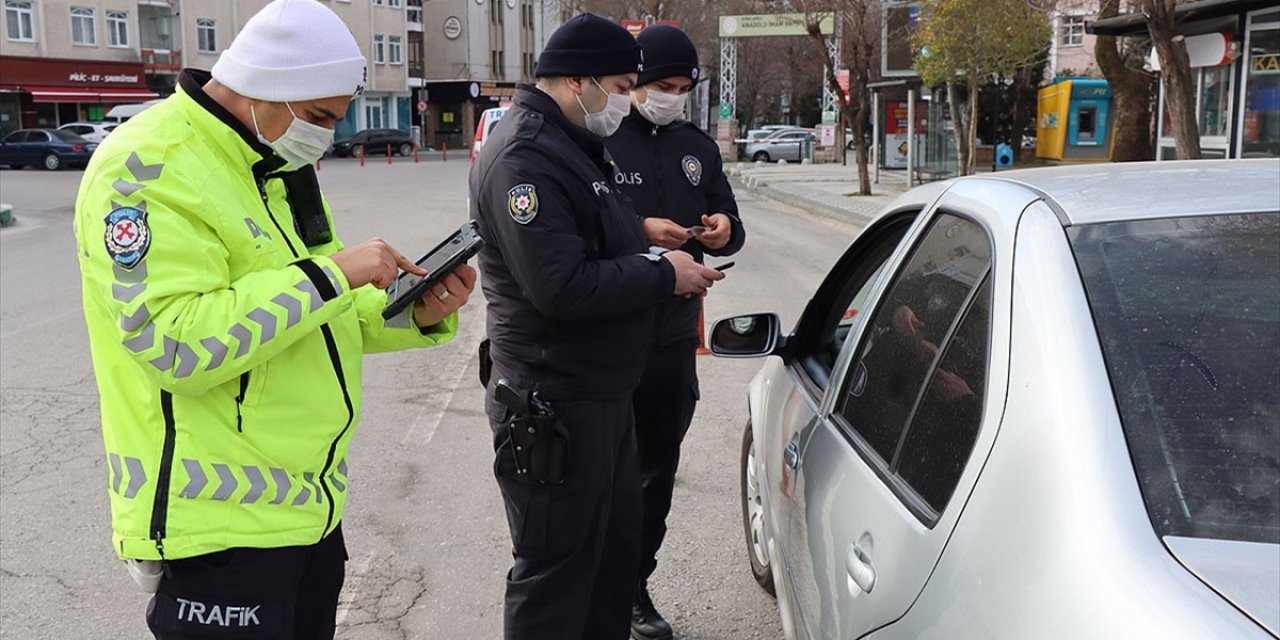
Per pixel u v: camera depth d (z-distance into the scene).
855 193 23.12
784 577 2.88
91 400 6.43
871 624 1.91
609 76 2.69
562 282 2.50
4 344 7.97
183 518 1.99
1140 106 19.19
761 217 19.42
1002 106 28.45
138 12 45.34
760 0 35.47
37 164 33.81
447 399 6.58
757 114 68.81
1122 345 1.71
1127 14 13.97
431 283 2.24
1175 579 1.36
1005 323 1.86
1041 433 1.61
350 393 2.22
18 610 3.76
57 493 4.87
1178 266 1.84
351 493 4.95
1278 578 1.37
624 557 3.02
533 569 2.81
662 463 3.50
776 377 3.54
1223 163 2.43
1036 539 1.51
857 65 22.31
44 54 41.44
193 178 1.94
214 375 1.89
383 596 3.93
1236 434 1.57
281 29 1.99
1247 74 12.97
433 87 64.69
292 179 2.33
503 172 2.55
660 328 3.35
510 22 71.25
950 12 16.31
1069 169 2.46
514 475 2.79
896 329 2.50
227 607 2.06
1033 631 1.42
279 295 1.94
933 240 2.50
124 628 3.65
